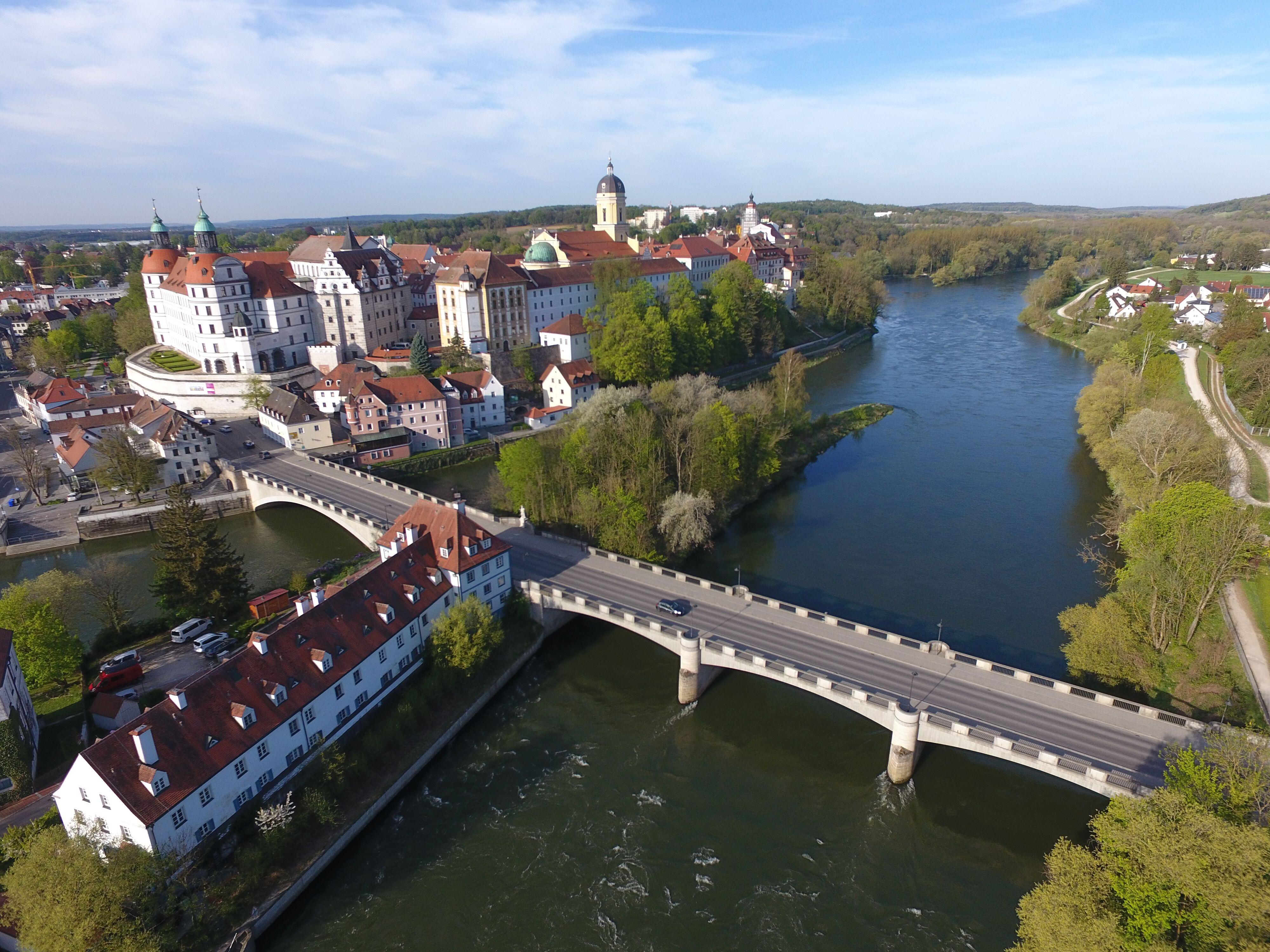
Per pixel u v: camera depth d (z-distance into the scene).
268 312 174.38
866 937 52.16
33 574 108.06
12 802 60.19
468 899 55.62
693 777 66.88
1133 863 43.47
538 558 95.75
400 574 77.38
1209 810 44.28
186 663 80.62
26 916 44.97
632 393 125.12
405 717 68.75
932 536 106.88
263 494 125.19
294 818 57.97
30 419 173.12
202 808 54.25
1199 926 39.97
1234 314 180.00
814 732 72.25
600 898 55.38
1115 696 69.94
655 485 105.88
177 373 168.00
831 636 76.25
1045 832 60.34
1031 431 149.75
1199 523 77.19
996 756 59.31
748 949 51.53
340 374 156.12
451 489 134.12
